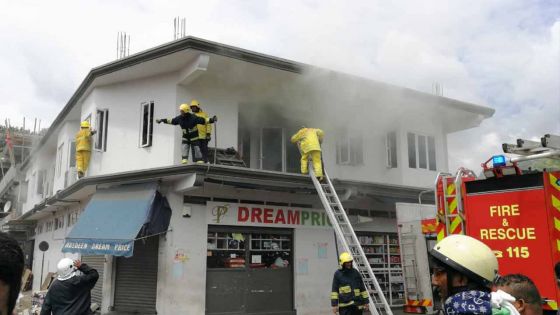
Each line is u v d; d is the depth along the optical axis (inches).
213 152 451.2
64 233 657.0
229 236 453.1
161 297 416.8
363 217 530.3
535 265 203.2
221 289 438.9
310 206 500.1
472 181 230.1
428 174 585.9
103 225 431.8
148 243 446.0
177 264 419.8
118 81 502.3
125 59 455.5
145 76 483.5
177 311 413.4
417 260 407.2
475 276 91.6
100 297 480.1
